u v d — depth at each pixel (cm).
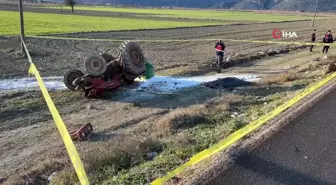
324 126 848
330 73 1648
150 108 1158
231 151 685
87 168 662
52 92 1284
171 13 9275
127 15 7175
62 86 1374
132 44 1362
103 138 888
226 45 2944
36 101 1173
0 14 5412
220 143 718
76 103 1188
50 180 671
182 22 5653
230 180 580
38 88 1330
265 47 2925
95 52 2288
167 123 937
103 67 1227
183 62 2048
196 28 4550
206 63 2005
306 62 2231
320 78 1553
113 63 1314
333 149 718
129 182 597
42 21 4522
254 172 610
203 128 919
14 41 2450
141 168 658
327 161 664
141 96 1291
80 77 1268
